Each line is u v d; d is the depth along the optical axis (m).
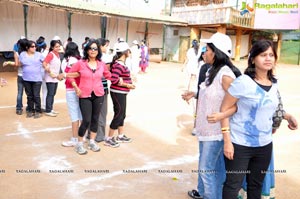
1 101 8.24
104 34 18.80
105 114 5.32
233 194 2.79
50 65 6.55
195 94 3.67
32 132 5.77
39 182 3.84
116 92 4.93
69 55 5.04
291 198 3.72
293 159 5.10
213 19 21.12
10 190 3.60
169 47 24.95
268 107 2.55
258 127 2.62
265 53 2.48
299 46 28.80
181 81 13.75
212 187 3.19
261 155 2.71
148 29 22.75
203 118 3.07
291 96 11.34
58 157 4.65
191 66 8.94
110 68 5.04
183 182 4.04
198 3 23.52
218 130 3.00
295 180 4.26
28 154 4.71
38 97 6.74
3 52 14.06
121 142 5.46
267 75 2.63
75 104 5.00
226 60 2.96
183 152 5.13
